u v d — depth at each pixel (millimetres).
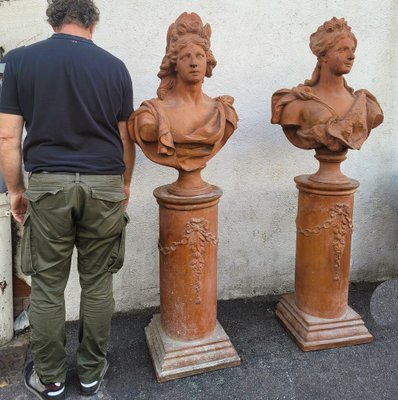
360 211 2896
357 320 2346
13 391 1942
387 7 2617
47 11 1637
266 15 2471
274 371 2098
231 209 2678
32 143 1617
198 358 2080
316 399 1915
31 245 1681
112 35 2295
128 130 1825
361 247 2975
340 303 2316
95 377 1928
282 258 2848
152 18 2328
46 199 1586
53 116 1565
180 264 2016
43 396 1881
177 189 1993
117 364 2160
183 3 2352
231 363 2121
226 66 2477
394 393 1950
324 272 2260
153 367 2131
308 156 2715
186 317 2080
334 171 2193
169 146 1776
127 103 1775
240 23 2447
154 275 2650
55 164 1586
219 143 1956
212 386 1995
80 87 1567
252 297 2857
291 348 2287
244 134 2590
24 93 1563
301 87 2104
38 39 2188
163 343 2104
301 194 2293
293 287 2914
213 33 2420
